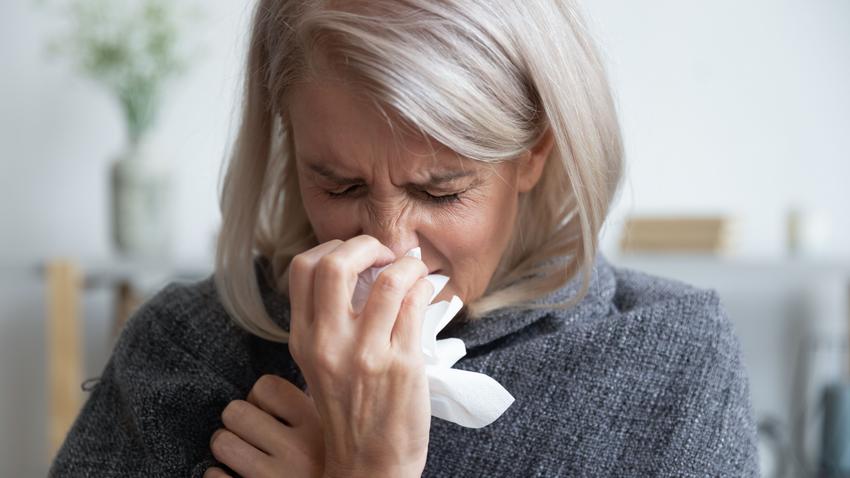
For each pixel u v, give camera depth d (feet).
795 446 7.14
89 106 6.84
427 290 2.02
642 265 6.39
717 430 2.43
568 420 2.43
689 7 7.06
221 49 6.86
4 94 6.77
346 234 2.21
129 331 2.70
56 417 6.10
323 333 1.98
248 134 2.57
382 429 2.00
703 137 7.10
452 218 2.17
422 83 1.95
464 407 2.13
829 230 7.06
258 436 2.23
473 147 2.04
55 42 6.71
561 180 2.59
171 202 6.42
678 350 2.50
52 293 6.06
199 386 2.48
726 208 7.11
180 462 2.40
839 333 7.13
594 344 2.49
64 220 6.86
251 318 2.58
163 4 6.58
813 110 7.09
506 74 2.15
